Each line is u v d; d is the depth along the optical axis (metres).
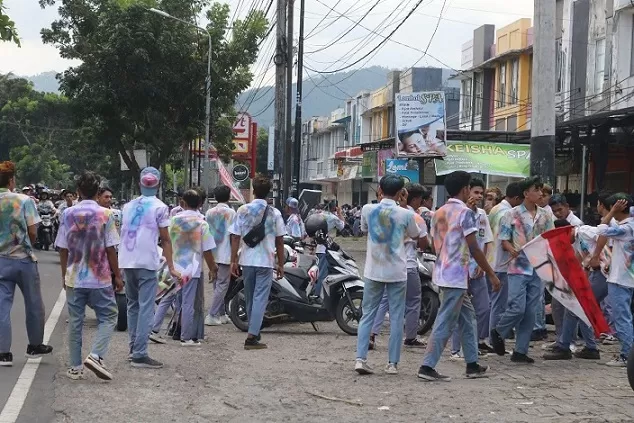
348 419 7.12
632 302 10.90
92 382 8.44
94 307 8.50
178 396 7.95
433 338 8.77
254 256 10.75
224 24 37.94
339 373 9.23
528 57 37.94
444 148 26.88
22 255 9.06
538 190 9.95
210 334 12.21
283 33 24.92
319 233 13.48
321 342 11.63
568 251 9.52
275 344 11.38
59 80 37.34
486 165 26.48
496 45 40.44
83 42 36.53
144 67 36.00
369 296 9.20
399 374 9.20
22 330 11.49
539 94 12.43
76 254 8.40
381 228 9.08
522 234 9.85
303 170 84.38
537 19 12.45
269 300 12.25
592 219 22.31
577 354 10.38
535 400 7.85
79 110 37.06
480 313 10.41
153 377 8.80
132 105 36.91
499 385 8.59
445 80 54.19
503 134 27.28
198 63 37.16
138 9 35.84
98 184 8.57
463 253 8.72
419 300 11.28
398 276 9.06
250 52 38.38
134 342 9.45
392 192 9.17
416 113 27.11
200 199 11.17
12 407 7.33
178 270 10.96
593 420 7.04
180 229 11.04
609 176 26.77
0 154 80.44
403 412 7.38
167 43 35.97
